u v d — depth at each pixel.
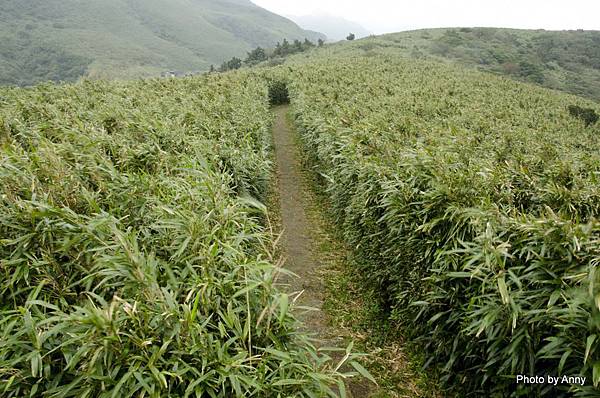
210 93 13.32
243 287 2.46
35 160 3.69
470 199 3.64
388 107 11.94
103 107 8.82
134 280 2.33
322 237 6.90
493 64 49.84
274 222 7.50
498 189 4.25
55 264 2.77
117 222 2.90
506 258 2.71
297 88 17.91
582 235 2.47
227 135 7.19
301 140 12.70
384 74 22.19
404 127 8.77
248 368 2.15
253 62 59.03
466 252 2.88
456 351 3.19
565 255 2.45
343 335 4.24
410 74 23.12
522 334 2.40
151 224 3.24
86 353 1.94
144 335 2.04
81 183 3.69
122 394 1.92
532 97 20.86
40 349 2.06
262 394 2.07
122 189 3.71
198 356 2.11
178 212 2.93
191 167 4.44
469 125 10.72
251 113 10.08
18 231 2.91
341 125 8.48
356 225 5.43
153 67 99.69
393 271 4.21
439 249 3.25
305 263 5.92
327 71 22.27
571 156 6.38
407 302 4.00
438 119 11.09
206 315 2.32
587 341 1.94
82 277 2.83
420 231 3.66
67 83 14.38
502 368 2.51
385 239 4.40
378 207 4.52
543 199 4.25
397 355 3.91
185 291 2.51
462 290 3.12
